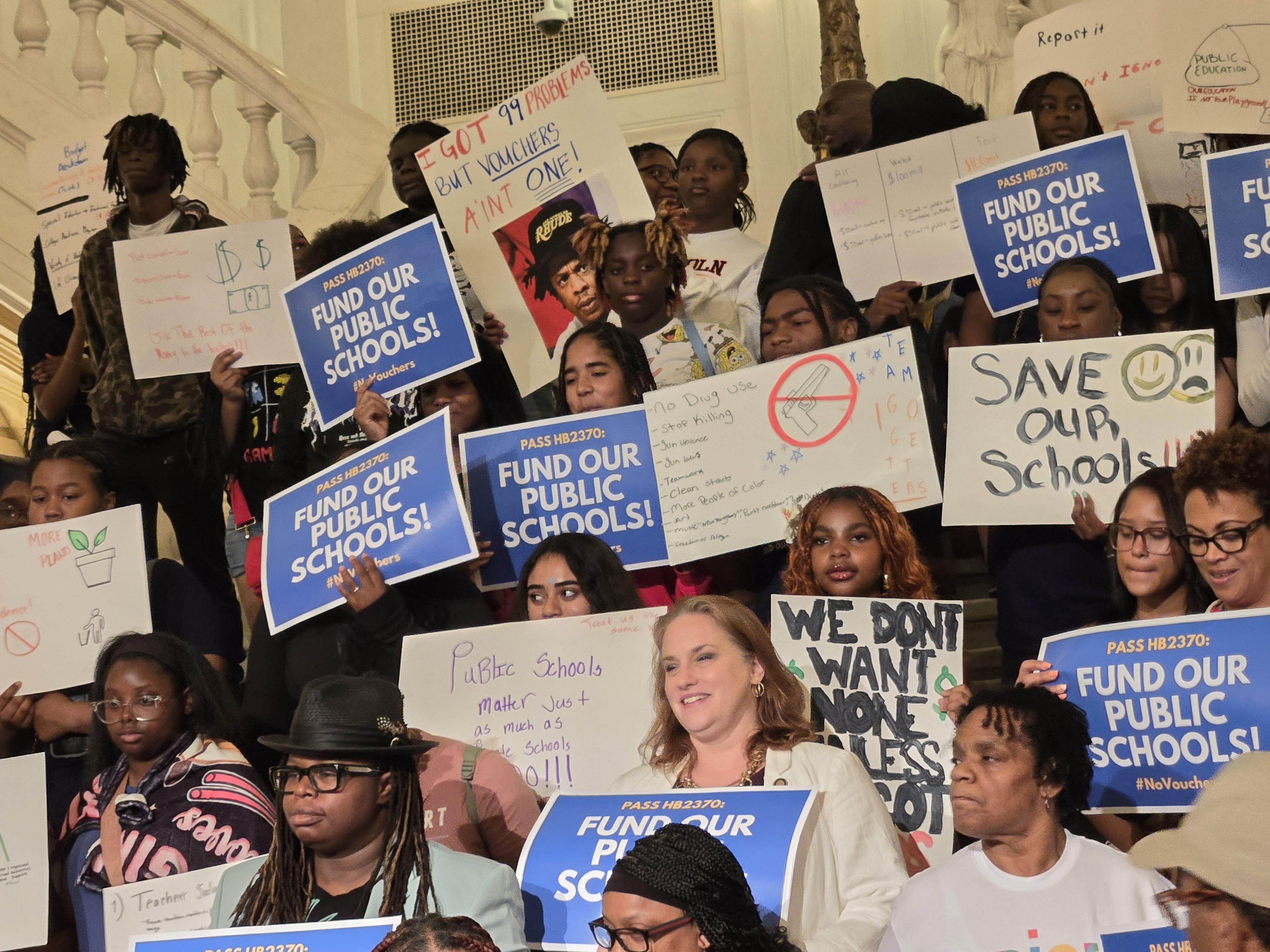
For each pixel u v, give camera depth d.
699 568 4.13
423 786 3.25
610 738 3.41
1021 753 2.70
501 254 4.67
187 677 3.57
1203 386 3.69
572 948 2.64
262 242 4.64
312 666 3.89
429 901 2.66
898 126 5.16
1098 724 3.13
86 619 4.16
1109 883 2.65
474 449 4.12
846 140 5.62
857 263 4.73
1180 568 3.30
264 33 9.44
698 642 2.91
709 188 5.40
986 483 3.78
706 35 8.90
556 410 4.73
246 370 4.79
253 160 6.60
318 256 4.83
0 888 3.49
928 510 4.65
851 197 4.75
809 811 2.65
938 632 3.40
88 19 6.50
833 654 3.44
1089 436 3.74
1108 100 4.75
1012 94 6.42
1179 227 4.36
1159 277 4.35
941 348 4.89
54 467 4.33
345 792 2.73
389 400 4.59
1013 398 3.80
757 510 3.95
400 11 9.44
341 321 4.28
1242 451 3.14
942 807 3.30
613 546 4.02
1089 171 4.23
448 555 3.79
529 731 3.45
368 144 6.60
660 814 2.73
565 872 2.71
